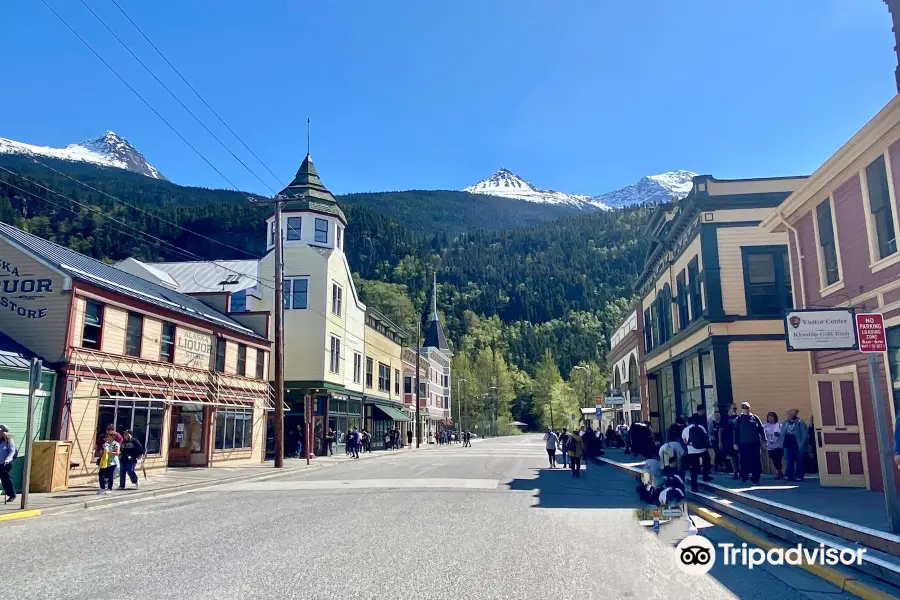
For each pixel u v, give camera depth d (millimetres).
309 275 36500
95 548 8883
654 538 9523
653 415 35000
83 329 18922
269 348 32281
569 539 9375
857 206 13352
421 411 68562
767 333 22000
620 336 48062
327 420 36656
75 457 18234
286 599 6133
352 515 11805
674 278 28109
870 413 13227
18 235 20062
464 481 18766
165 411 23297
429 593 6355
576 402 105188
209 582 6785
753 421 14641
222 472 23016
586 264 199500
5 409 16109
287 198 26703
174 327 23781
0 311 18453
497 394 116625
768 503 10992
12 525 11406
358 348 43062
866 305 13094
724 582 6973
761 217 22828
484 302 175625
